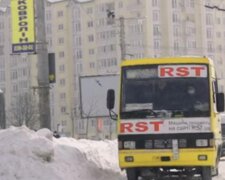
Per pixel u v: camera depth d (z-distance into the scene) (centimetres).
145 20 11181
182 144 1482
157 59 1551
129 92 1541
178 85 1530
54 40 12712
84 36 12225
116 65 11544
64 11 12581
